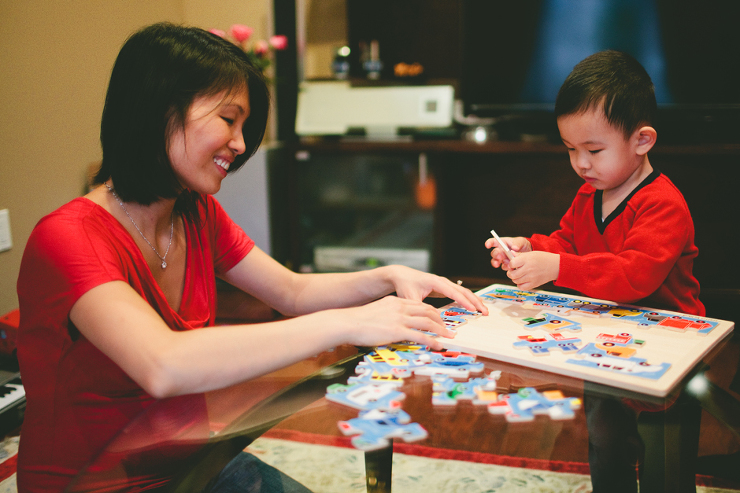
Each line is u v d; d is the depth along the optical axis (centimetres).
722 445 85
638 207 105
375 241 304
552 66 262
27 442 81
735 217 228
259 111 88
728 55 234
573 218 123
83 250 72
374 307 82
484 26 267
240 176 274
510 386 71
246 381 71
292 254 288
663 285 103
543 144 246
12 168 197
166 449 69
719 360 76
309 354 74
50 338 75
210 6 307
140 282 81
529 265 97
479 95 275
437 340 82
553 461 132
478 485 126
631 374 71
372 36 306
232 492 77
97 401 79
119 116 78
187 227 93
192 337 69
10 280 198
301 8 294
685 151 225
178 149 79
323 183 297
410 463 135
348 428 63
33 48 204
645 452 78
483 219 270
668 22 240
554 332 84
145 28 80
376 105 278
